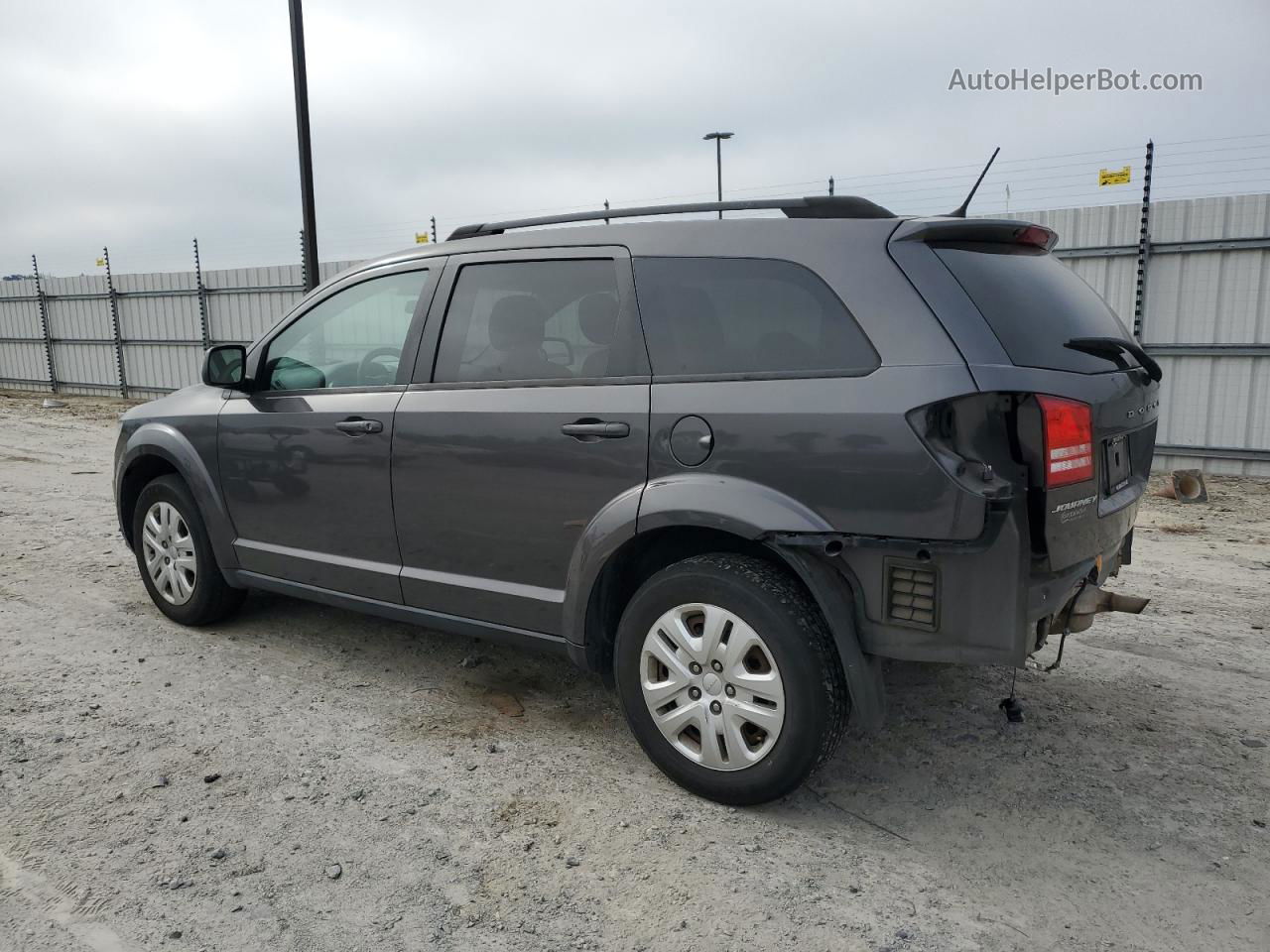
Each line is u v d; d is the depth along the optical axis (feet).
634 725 10.54
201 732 11.76
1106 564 10.59
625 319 10.57
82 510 25.77
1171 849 9.29
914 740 11.63
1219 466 32.19
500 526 11.37
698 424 9.77
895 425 8.71
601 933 8.00
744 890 8.59
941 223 9.36
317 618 16.11
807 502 9.19
